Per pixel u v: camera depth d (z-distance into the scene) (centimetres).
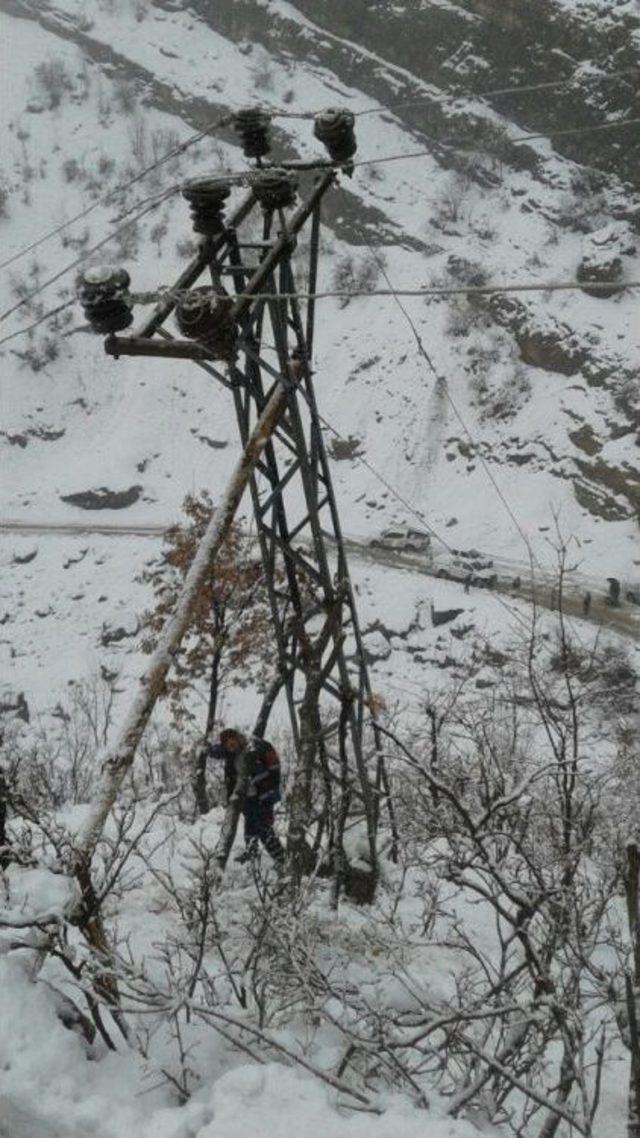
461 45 9225
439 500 7031
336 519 1183
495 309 7650
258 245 1086
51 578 7056
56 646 6625
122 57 10912
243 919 980
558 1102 670
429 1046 720
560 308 7400
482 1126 661
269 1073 636
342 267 8562
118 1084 645
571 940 796
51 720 5181
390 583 5941
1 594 6975
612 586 5497
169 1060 679
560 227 8369
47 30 11444
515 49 8938
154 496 7875
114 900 990
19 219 9994
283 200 1065
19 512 7769
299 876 1074
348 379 7919
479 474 7056
